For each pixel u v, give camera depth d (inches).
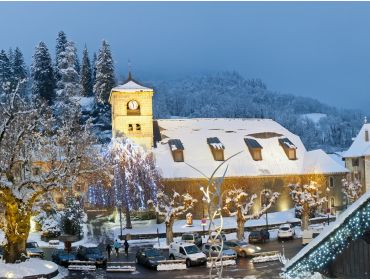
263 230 2383.1
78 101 3750.0
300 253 438.0
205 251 1836.9
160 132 3102.9
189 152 2970.0
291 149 3115.2
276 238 2380.7
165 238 2444.6
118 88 2950.3
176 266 1641.2
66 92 4276.6
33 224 2632.9
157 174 2719.0
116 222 2679.6
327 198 3011.8
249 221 2753.4
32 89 4704.7
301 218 2583.7
